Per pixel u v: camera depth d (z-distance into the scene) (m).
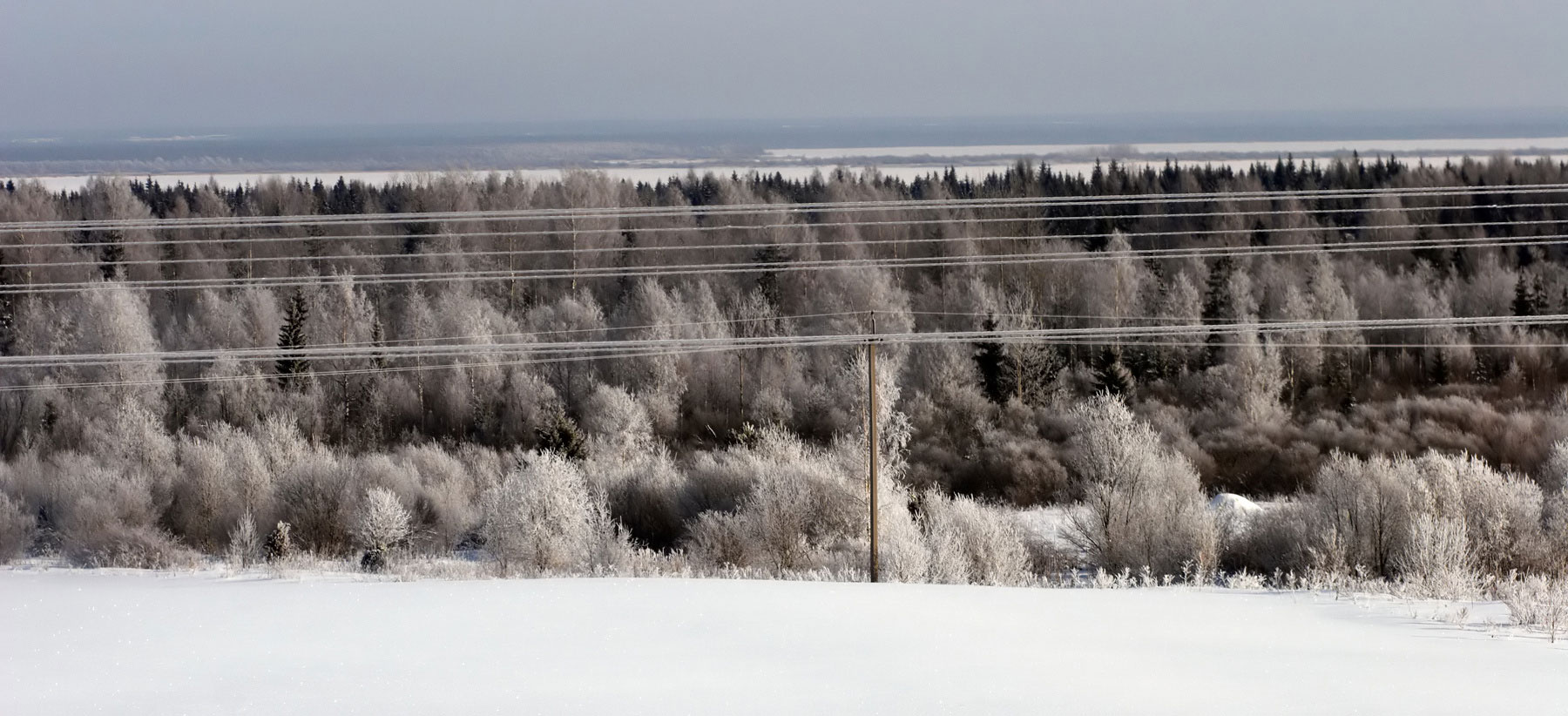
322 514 43.00
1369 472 33.16
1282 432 56.56
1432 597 20.75
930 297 75.69
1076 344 71.31
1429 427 55.78
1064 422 57.81
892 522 37.56
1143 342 69.75
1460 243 50.66
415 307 69.38
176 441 58.91
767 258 78.31
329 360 66.56
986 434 56.16
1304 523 33.31
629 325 68.44
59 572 23.61
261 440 51.41
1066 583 31.47
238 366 64.00
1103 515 35.72
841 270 73.50
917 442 56.31
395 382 65.88
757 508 37.03
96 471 45.59
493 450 57.59
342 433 63.28
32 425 60.75
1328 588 25.42
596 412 58.75
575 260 75.56
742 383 64.62
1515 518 31.31
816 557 34.88
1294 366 67.00
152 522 43.81
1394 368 69.69
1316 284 68.81
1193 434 58.22
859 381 39.84
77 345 62.56
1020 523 39.75
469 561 37.84
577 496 36.66
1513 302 70.19
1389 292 73.12
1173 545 34.16
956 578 30.36
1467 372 66.81
